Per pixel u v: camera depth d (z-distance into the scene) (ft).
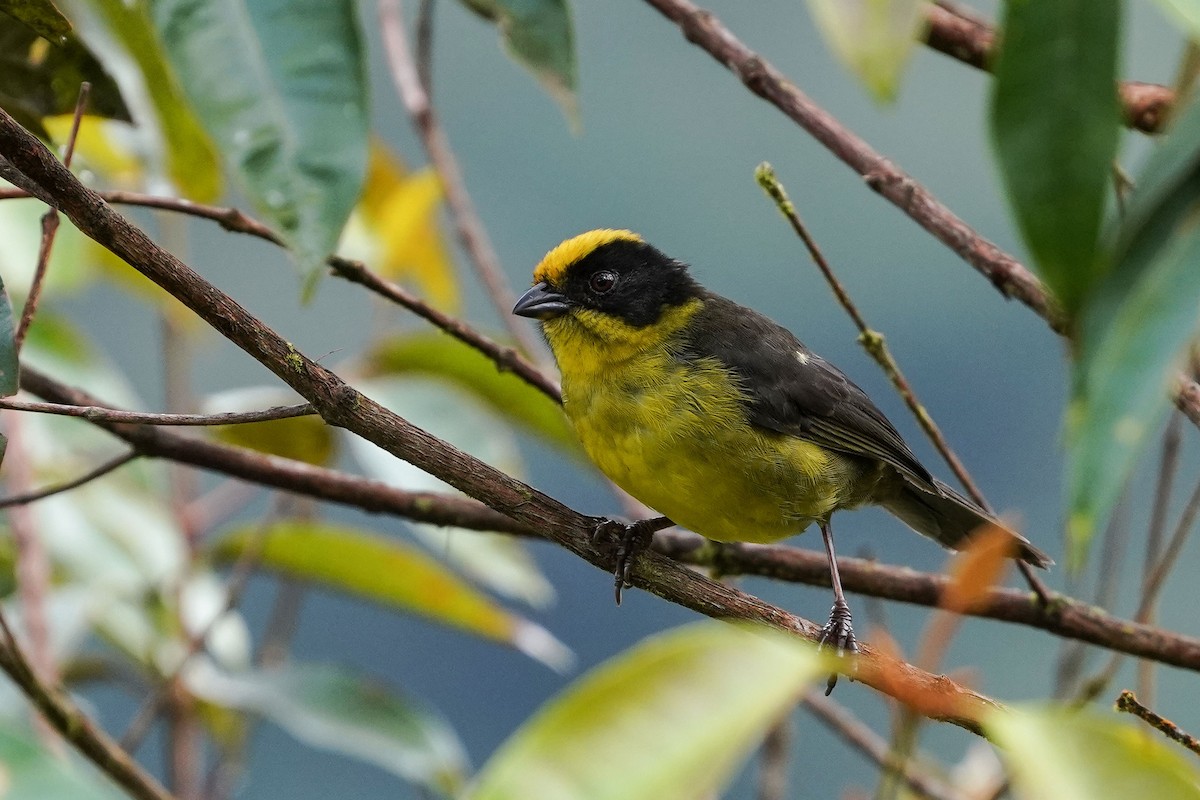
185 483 39.04
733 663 11.94
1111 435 13.91
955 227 25.90
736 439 32.09
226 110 23.15
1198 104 14.82
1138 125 24.17
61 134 33.35
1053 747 11.73
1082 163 15.35
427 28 34.27
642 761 11.51
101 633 35.40
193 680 32.48
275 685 32.24
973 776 31.73
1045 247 15.35
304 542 34.58
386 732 31.91
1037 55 15.47
